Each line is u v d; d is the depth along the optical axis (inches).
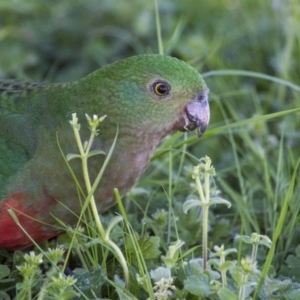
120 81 319.6
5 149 325.4
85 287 297.1
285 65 479.2
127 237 324.8
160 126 323.6
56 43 534.6
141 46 526.0
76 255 342.3
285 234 362.0
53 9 547.8
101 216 368.5
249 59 508.4
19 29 534.6
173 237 355.3
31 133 326.0
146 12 535.8
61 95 328.8
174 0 549.6
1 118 332.2
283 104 474.9
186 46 500.4
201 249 352.2
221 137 452.4
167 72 318.0
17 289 295.3
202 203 297.6
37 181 320.5
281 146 381.1
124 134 321.4
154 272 291.0
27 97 336.8
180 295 292.8
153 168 415.5
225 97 467.5
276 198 369.1
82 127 322.3
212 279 292.8
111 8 535.5
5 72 502.3
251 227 377.7
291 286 298.7
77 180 319.9
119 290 289.4
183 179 393.4
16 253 328.2
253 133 446.3
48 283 287.7
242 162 427.2
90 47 523.8
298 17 497.7
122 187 332.2
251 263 275.3
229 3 550.0
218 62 489.4
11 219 321.4
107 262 330.0
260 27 523.2
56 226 328.5
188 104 322.7
